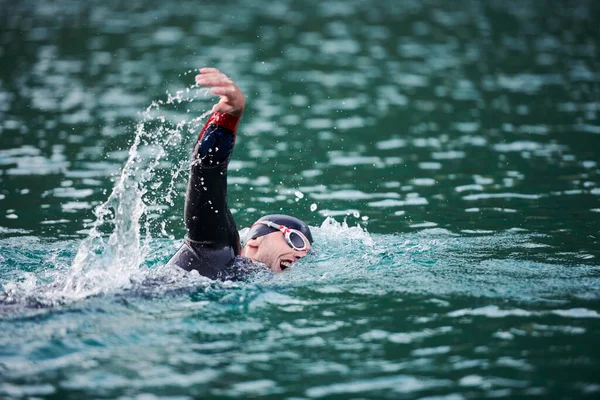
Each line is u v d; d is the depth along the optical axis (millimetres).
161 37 64625
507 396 13430
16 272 20375
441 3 88188
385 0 90062
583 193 28031
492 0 90375
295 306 17406
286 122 40719
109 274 18688
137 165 31953
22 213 26219
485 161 33312
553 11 82125
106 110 41531
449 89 48969
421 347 15375
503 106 44312
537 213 25719
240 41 64000
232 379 14180
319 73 53344
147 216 26000
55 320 16344
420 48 63031
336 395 13594
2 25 68812
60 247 22672
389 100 46031
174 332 16000
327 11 81312
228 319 16703
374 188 29641
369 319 16734
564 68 54938
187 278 18438
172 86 47281
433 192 28938
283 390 13766
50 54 57375
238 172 31891
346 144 36594
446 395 13539
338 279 19078
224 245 19094
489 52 61281
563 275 19203
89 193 28531
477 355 14992
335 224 24375
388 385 13922
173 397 13516
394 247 22016
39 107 42375
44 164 32281
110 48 59875
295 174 31656
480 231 23766
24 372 14305
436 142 36844
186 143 35188
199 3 84500
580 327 16078
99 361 14766
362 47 63188
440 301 17594
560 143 36000
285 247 19984
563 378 13992
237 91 17750
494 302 17516
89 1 83750
